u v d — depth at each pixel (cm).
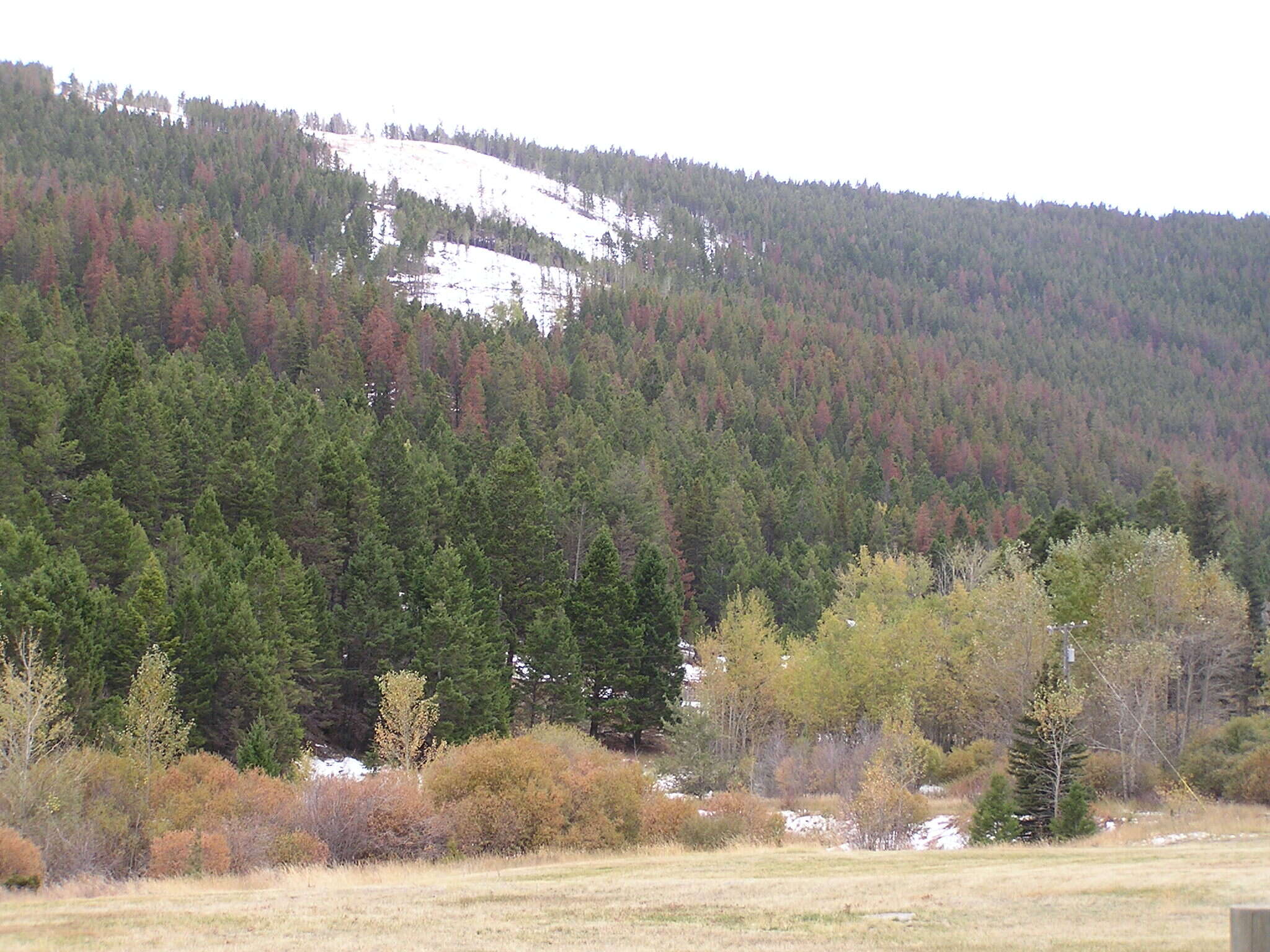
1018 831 3841
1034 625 5591
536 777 3788
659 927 1862
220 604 5378
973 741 6000
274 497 7106
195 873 3077
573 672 6725
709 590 9462
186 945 1762
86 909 2197
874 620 6200
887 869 2603
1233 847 2792
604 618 7294
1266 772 4272
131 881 3020
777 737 5941
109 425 7306
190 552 5950
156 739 4019
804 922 1869
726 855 3169
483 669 6112
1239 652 6212
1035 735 4006
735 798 4159
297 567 6056
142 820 3472
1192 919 1770
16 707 3481
